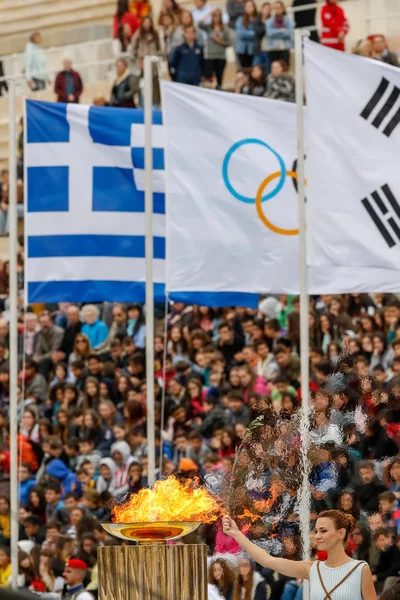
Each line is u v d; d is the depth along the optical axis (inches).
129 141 1371.8
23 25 2829.7
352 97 1231.5
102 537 1368.1
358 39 2239.2
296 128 1299.2
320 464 1163.3
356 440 1199.6
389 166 1229.1
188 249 1294.3
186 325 1850.4
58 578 1376.7
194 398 1626.5
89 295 1360.7
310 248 1230.9
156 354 1788.9
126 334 1899.6
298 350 1718.8
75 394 1782.7
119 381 1747.0
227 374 1707.7
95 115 1362.0
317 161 1231.5
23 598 386.0
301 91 1250.0
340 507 1152.2
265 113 1315.2
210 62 2122.3
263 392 1609.3
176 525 620.1
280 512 1140.5
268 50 2102.6
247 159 1309.1
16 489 1323.8
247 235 1302.9
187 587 608.7
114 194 1368.1
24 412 1754.4
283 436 1171.3
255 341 1705.2
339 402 1225.4
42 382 1916.8
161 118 1406.3
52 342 1956.2
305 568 735.7
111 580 610.9
